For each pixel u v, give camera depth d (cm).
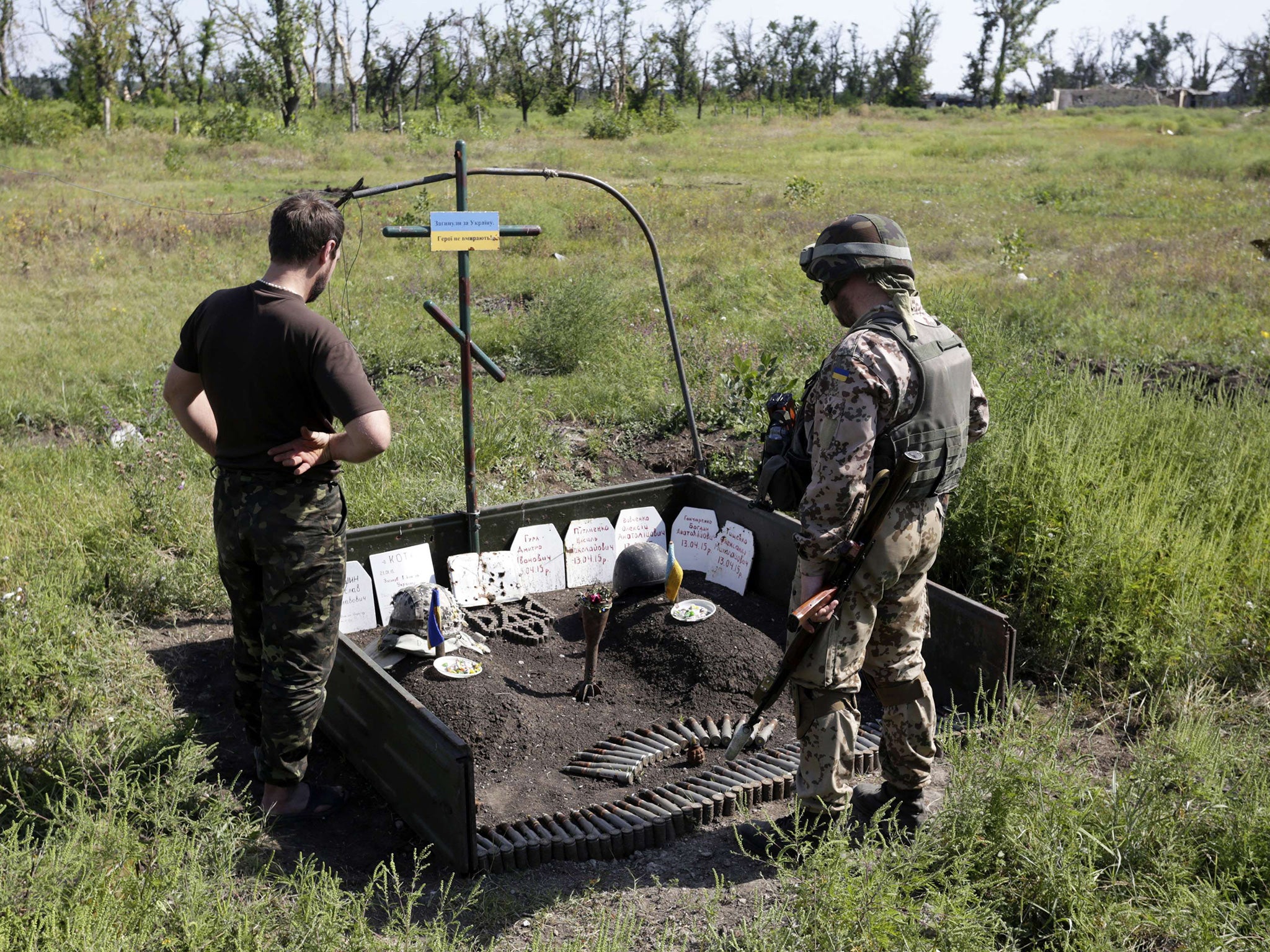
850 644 266
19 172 2077
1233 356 779
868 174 2647
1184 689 360
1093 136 4122
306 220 269
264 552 272
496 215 389
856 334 253
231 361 264
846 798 275
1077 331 853
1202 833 272
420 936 240
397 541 407
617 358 805
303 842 289
